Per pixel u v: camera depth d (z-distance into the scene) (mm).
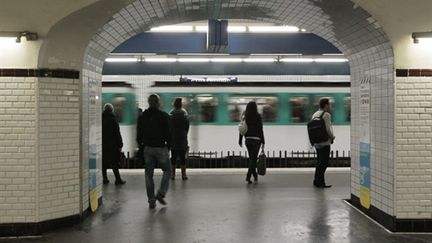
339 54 14656
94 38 7250
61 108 6816
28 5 6305
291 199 9203
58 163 6812
